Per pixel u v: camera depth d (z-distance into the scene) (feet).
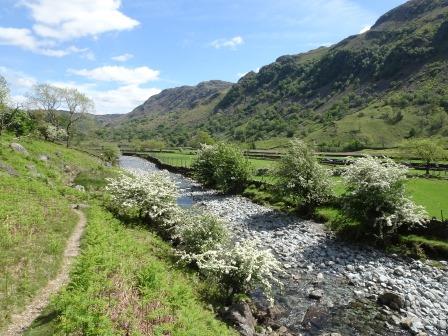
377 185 96.58
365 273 84.69
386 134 604.08
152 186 98.22
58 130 314.14
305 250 100.37
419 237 96.99
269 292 65.82
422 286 77.51
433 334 60.95
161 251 78.43
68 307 40.93
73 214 95.55
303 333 60.75
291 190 132.36
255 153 369.09
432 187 151.53
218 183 191.01
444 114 599.16
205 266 62.64
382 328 62.69
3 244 63.52
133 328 42.24
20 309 48.49
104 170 206.59
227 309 60.85
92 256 55.57
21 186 104.63
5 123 220.64
